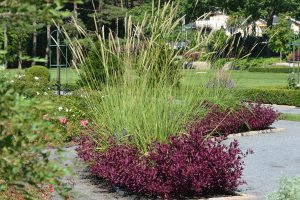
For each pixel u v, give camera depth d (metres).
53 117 2.45
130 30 7.30
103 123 7.38
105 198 6.54
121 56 7.80
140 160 6.78
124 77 7.19
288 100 19.72
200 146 6.63
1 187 2.30
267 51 46.28
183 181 6.46
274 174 8.30
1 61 2.30
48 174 2.24
